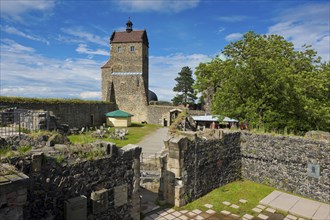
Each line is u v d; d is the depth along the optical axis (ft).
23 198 14.15
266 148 37.93
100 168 21.79
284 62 51.34
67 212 18.76
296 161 34.65
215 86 74.84
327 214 27.76
